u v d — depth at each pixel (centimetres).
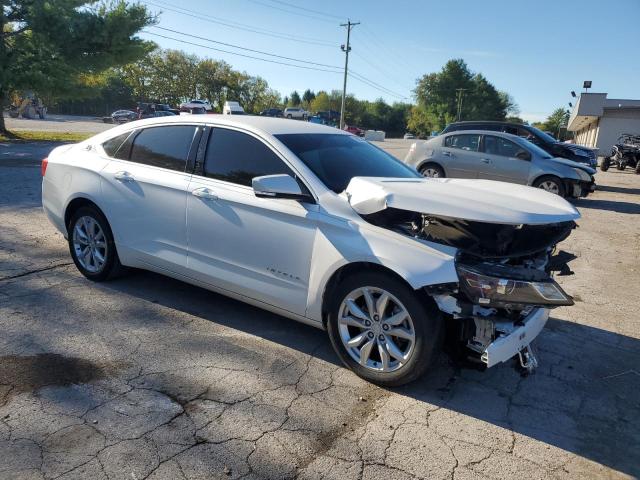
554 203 346
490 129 1413
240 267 380
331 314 343
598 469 268
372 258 315
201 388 318
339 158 395
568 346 414
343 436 281
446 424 299
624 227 934
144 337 380
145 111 4559
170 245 419
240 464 254
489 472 261
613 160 2348
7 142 1873
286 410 301
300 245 348
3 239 600
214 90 8131
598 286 577
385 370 326
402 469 258
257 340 386
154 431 274
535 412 317
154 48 2264
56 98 2111
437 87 10794
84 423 277
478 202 324
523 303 285
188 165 412
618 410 325
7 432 265
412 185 354
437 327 307
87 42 2030
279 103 9194
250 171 381
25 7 1922
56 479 235
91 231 477
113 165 455
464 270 296
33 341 362
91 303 434
